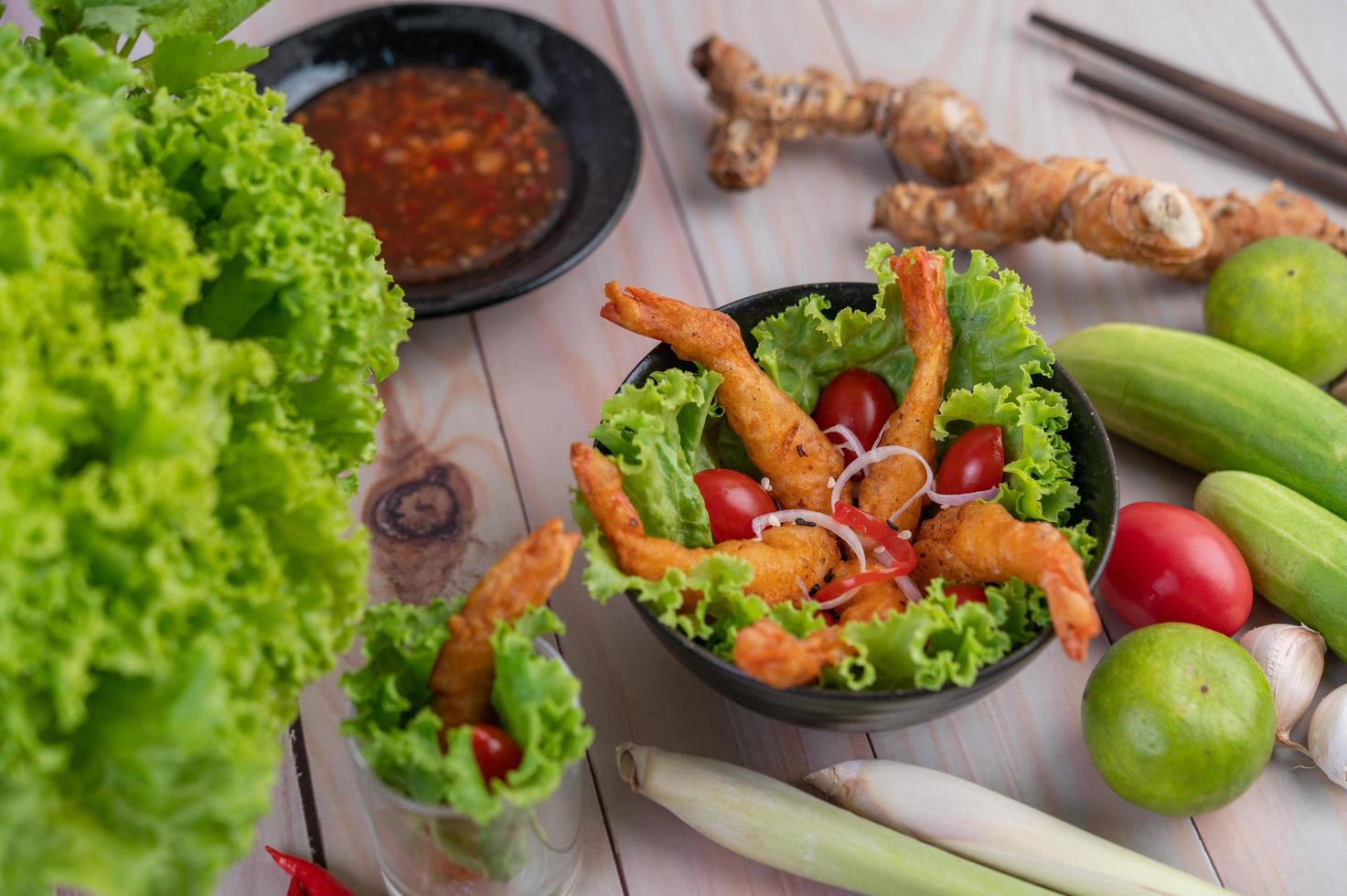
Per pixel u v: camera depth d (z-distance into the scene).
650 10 0.78
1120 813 0.55
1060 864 0.52
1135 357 0.61
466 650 0.48
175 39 0.50
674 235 0.70
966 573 0.52
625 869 0.54
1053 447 0.54
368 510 0.62
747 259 0.69
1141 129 0.74
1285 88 0.75
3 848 0.41
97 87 0.48
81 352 0.43
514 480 0.63
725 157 0.69
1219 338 0.63
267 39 0.76
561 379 0.65
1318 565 0.56
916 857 0.51
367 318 0.50
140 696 0.43
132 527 0.43
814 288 0.57
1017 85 0.75
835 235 0.70
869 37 0.77
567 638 0.59
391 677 0.47
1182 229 0.63
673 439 0.54
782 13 0.78
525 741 0.47
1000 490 0.53
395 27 0.72
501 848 0.49
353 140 0.70
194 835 0.43
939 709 0.50
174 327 0.44
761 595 0.52
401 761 0.46
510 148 0.70
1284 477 0.59
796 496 0.55
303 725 0.57
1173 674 0.52
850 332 0.57
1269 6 0.78
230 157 0.48
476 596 0.48
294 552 0.47
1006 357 0.55
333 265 0.49
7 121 0.44
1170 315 0.67
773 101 0.69
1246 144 0.71
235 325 0.48
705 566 0.50
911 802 0.53
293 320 0.48
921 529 0.54
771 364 0.56
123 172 0.47
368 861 0.54
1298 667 0.55
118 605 0.42
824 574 0.53
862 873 0.51
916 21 0.78
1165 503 0.62
